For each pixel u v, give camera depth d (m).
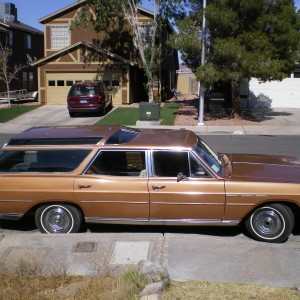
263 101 28.23
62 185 6.39
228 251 5.49
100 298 4.29
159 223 6.38
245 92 28.27
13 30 41.16
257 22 20.28
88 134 6.85
